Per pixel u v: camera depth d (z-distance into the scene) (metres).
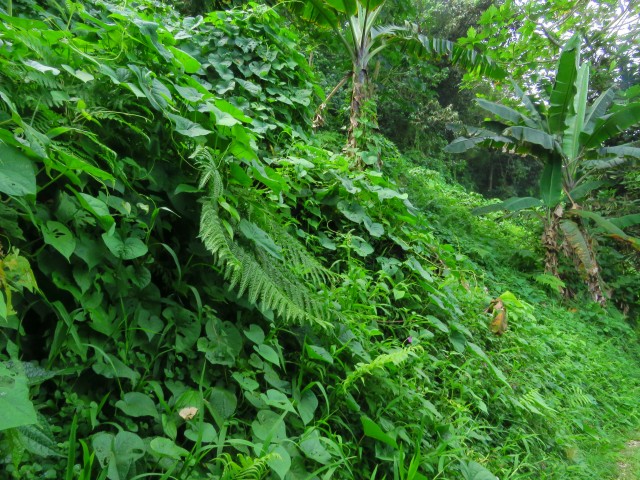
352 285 2.74
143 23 2.09
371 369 2.14
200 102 2.12
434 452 2.11
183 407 1.62
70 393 1.45
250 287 1.83
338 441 1.95
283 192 3.13
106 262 1.65
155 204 1.89
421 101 15.11
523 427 3.17
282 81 4.08
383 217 3.88
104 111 1.73
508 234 8.77
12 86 1.51
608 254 9.09
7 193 1.25
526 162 24.70
